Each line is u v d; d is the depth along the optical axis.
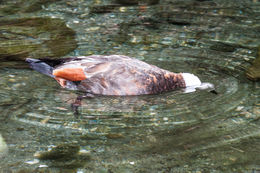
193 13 12.34
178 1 13.53
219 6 13.05
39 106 6.97
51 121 6.44
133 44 9.91
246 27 11.14
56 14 12.00
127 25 11.24
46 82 7.98
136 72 7.50
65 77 7.53
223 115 6.64
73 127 6.26
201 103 7.16
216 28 11.09
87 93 7.59
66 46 9.61
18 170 5.11
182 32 10.77
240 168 5.18
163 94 7.62
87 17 11.82
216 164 5.28
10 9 12.41
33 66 7.93
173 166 5.23
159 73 7.76
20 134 5.98
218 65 8.84
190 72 8.49
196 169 5.17
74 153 5.52
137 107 7.05
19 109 6.82
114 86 7.39
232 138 5.90
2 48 9.28
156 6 12.99
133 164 5.28
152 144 5.77
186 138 5.93
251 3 13.36
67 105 7.07
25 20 11.36
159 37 10.41
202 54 9.41
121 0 13.52
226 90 7.67
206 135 6.00
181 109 6.94
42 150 5.57
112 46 9.75
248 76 8.28
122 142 5.83
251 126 6.24
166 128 6.24
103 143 5.79
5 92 7.43
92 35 10.41
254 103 7.06
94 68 7.57
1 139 5.80
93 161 5.34
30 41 9.82
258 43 10.02
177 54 9.39
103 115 6.71
